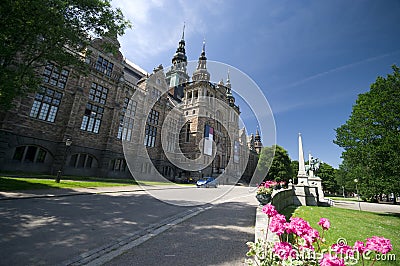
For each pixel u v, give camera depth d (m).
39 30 11.44
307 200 18.88
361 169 16.39
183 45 56.44
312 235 2.87
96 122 28.03
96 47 28.34
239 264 4.19
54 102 23.86
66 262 4.07
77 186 15.43
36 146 22.11
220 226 7.25
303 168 20.03
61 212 8.01
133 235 6.00
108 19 13.82
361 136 16.39
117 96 30.23
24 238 5.15
